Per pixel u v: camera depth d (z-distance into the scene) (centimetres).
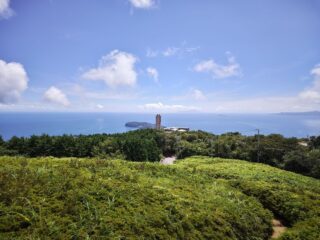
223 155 6019
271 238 1214
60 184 883
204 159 4038
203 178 1894
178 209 986
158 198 1041
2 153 4197
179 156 6406
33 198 750
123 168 1520
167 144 7138
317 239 1055
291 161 4994
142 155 5238
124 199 916
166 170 1845
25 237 576
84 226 679
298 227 1214
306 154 5156
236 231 1061
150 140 6034
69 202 766
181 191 1291
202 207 1112
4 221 611
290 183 2406
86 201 805
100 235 666
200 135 7625
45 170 1043
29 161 1248
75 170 1141
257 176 2531
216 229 977
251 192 1723
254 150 5703
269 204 1577
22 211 669
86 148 4912
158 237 764
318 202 1545
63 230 644
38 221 650
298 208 1434
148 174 1581
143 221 795
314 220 1252
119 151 4922
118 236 675
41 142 4616
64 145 4712
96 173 1203
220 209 1158
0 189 745
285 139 6206
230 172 2667
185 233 865
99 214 751
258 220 1245
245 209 1291
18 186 790
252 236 1110
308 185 2544
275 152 5547
